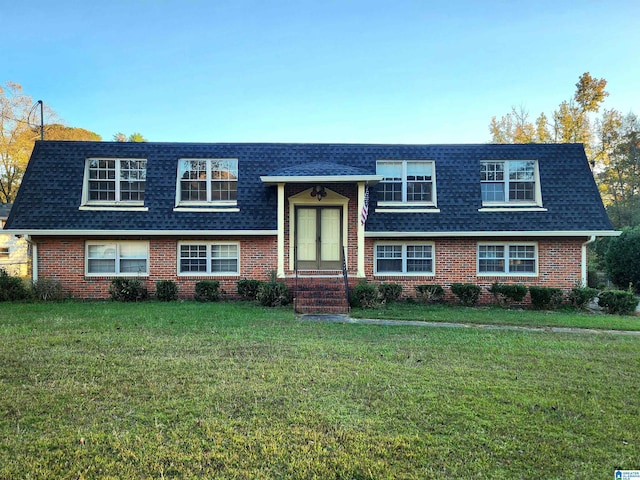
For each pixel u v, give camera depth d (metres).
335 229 17.59
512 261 17.25
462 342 9.57
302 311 13.66
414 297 16.98
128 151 17.59
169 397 5.99
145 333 9.69
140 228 16.23
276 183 16.36
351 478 4.19
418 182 18.05
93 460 4.41
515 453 4.71
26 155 42.72
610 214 40.19
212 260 17.02
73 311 12.80
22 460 4.38
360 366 7.50
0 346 8.34
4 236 35.53
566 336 10.68
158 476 4.16
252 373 7.02
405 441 4.89
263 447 4.70
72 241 16.41
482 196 17.97
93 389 6.19
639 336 10.92
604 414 5.73
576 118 38.81
